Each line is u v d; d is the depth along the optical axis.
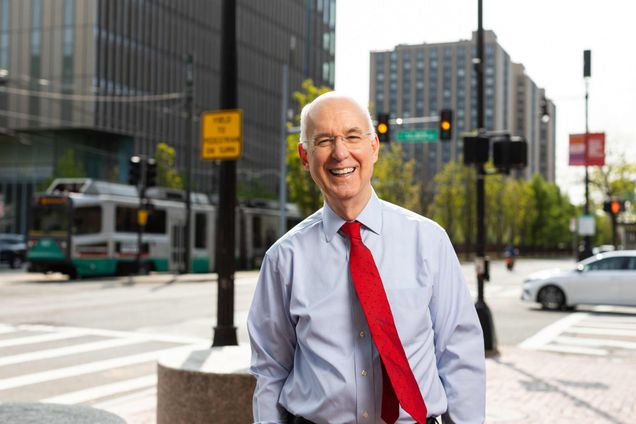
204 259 30.83
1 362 9.25
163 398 4.70
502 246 81.69
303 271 2.18
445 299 2.22
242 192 49.06
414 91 129.38
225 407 4.47
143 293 19.39
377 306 2.04
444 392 2.22
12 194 52.72
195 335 11.79
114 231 25.67
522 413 6.23
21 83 51.75
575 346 11.02
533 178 98.56
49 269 24.59
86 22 50.12
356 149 2.15
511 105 121.12
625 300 15.67
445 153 125.56
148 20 55.53
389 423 2.03
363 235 2.16
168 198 29.12
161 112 56.91
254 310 2.31
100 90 50.56
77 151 51.53
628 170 42.72
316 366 2.10
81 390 7.59
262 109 71.25
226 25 8.23
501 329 13.08
